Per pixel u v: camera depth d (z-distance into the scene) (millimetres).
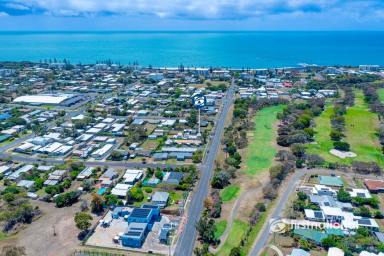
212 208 140750
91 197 155250
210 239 121688
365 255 109875
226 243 121688
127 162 192750
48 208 147250
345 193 149125
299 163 181375
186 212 142125
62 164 190250
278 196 152500
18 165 188250
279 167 168500
